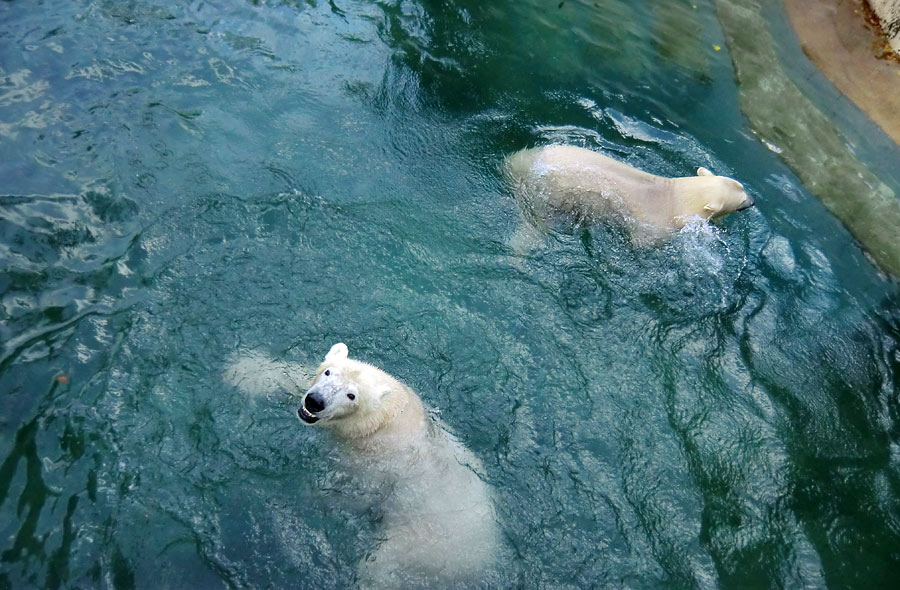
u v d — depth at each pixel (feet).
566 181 15.43
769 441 13.02
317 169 15.84
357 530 10.99
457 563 10.75
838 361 14.26
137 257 13.64
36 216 13.67
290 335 13.29
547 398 13.15
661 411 13.17
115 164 14.87
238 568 10.55
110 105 15.88
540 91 18.57
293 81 17.46
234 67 17.37
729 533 11.82
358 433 11.50
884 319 15.07
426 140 17.03
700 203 15.47
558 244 15.40
